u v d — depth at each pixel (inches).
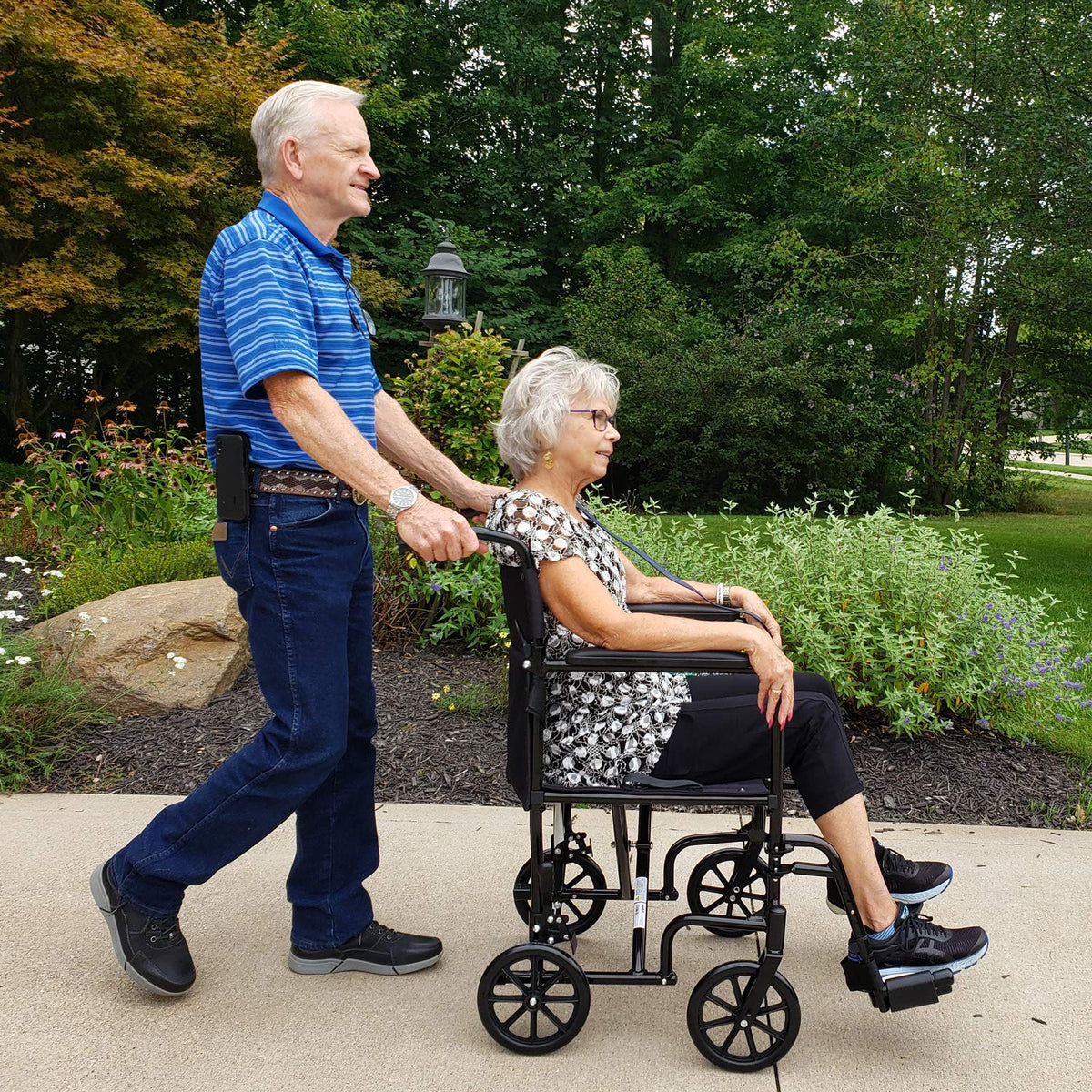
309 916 88.2
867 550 172.7
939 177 551.2
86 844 112.8
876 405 596.4
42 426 575.5
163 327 478.9
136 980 81.9
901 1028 81.3
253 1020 81.1
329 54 615.8
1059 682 154.6
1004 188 389.1
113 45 438.0
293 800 79.8
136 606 169.2
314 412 72.7
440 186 734.5
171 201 460.1
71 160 437.1
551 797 75.7
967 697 151.0
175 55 484.7
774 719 73.9
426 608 200.4
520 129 756.0
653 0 760.3
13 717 141.7
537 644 74.8
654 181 703.7
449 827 121.0
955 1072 75.4
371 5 671.8
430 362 209.9
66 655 160.1
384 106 642.2
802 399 582.2
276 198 79.2
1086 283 366.3
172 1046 77.2
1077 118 354.3
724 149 695.1
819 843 77.1
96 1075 73.2
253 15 603.2
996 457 645.9
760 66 696.4
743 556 184.2
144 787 133.6
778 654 73.4
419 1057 76.6
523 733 77.6
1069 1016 82.8
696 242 738.8
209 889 104.8
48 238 464.4
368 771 88.9
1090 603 273.0
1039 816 128.3
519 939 95.0
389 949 88.8
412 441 92.0
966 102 472.7
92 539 251.6
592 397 78.7
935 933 77.0
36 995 83.7
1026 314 548.4
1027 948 93.6
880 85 526.3
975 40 448.1
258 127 78.7
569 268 768.9
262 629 78.5
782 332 593.6
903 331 608.7
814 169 720.3
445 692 164.2
